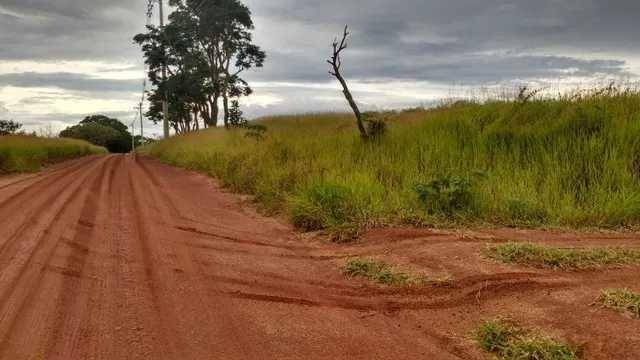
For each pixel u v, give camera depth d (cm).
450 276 545
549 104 1136
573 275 533
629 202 772
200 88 4353
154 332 426
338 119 2603
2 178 1520
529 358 380
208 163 1744
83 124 10288
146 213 916
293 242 732
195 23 4338
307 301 503
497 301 479
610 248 610
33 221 802
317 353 395
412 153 1078
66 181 1383
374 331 436
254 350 399
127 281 548
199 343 409
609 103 1061
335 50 1241
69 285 527
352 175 952
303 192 904
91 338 412
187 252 668
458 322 450
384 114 1581
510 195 814
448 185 816
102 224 805
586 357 378
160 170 1877
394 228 730
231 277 572
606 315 432
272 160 1303
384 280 554
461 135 1093
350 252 664
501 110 1150
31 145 2241
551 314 442
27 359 375
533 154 973
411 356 392
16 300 483
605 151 911
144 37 4428
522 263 569
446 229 728
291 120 2839
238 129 2550
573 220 752
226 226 834
